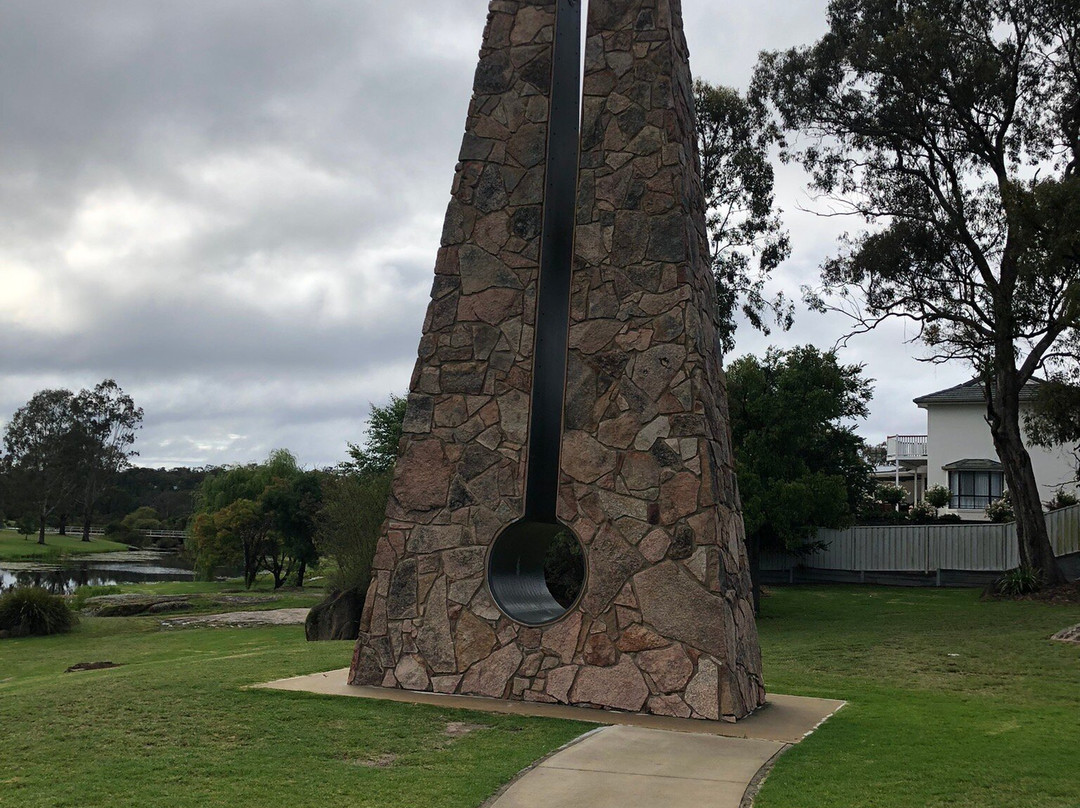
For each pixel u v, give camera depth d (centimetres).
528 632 951
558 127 1060
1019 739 828
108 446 9281
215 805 609
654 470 934
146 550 8744
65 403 9031
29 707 895
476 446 1012
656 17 1023
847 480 3259
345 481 2858
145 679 1054
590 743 773
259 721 834
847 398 3141
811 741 799
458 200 1070
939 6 2591
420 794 634
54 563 6844
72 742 765
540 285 1018
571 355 987
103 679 1091
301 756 726
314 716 855
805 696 1084
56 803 612
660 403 945
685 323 950
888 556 3231
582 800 628
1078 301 2206
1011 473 2612
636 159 1000
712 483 915
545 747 760
